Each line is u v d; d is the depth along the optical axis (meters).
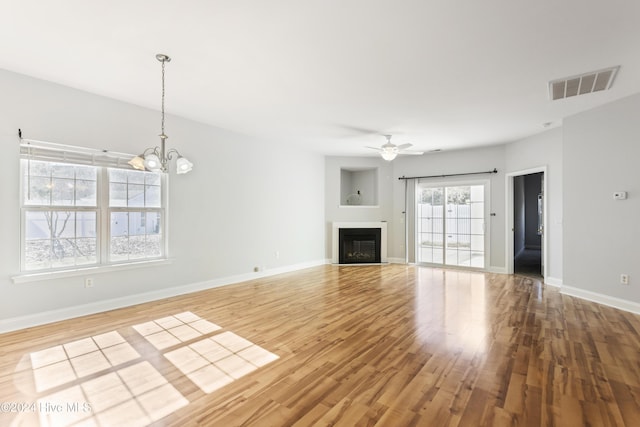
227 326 3.40
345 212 7.78
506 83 3.46
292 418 1.86
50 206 3.57
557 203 5.27
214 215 5.20
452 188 7.18
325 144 6.54
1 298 3.21
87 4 2.17
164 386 2.22
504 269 6.48
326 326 3.41
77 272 3.66
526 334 3.16
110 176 4.05
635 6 2.15
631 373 2.38
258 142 5.98
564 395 2.09
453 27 2.42
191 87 3.63
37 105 3.42
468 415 1.88
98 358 2.64
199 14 2.28
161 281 4.49
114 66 3.13
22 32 2.53
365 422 1.82
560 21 2.33
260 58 2.94
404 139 6.05
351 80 3.42
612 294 4.10
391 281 5.70
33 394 2.12
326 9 2.21
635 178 3.84
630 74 3.23
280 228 6.49
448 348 2.83
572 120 4.56
